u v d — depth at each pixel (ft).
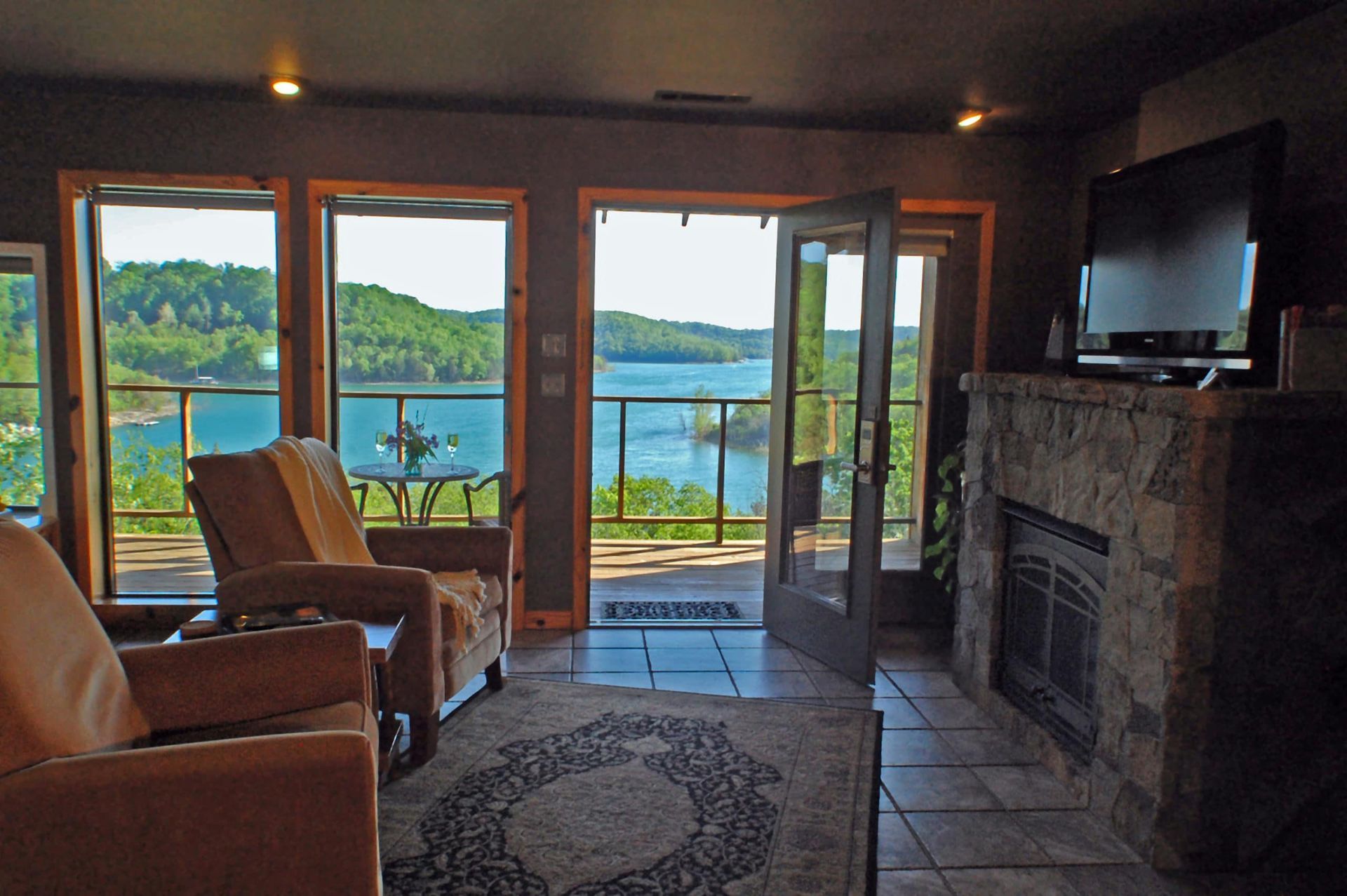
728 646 12.58
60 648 5.17
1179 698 6.98
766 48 9.29
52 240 11.85
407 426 13.66
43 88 11.35
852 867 6.98
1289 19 8.18
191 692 6.05
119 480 14.44
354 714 6.20
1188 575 6.86
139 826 4.53
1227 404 6.56
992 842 7.45
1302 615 6.98
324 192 12.12
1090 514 8.18
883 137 12.64
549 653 12.06
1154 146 10.37
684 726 9.63
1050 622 9.17
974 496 10.68
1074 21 8.34
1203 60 9.37
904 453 14.30
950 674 11.55
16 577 5.01
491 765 8.56
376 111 12.04
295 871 4.72
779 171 12.62
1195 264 8.01
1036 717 9.36
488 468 21.49
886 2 7.98
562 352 12.64
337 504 9.62
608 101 11.44
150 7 8.45
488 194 12.30
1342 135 7.71
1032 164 12.82
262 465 8.94
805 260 12.44
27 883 4.46
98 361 12.42
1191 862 7.14
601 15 8.46
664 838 7.31
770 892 6.59
